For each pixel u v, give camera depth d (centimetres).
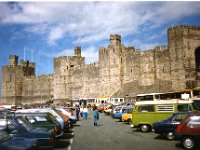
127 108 3762
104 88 8550
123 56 8300
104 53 8662
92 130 2681
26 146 910
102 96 8150
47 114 1764
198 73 6731
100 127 2966
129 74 8075
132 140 1986
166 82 6944
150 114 2392
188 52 6575
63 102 10100
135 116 2456
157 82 7156
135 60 7925
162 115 2331
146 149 1625
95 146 1753
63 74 10300
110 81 8412
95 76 9038
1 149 840
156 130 1977
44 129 1465
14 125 1350
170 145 1741
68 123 2389
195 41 6719
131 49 8375
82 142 1925
